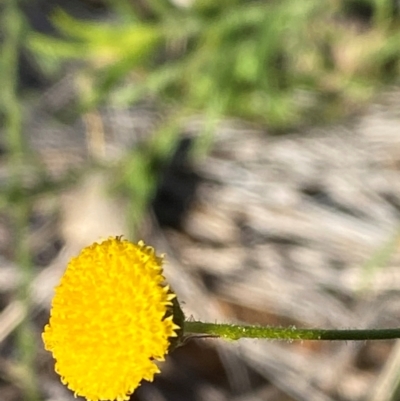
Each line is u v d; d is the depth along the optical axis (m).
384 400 0.11
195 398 0.12
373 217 0.12
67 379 0.06
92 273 0.06
